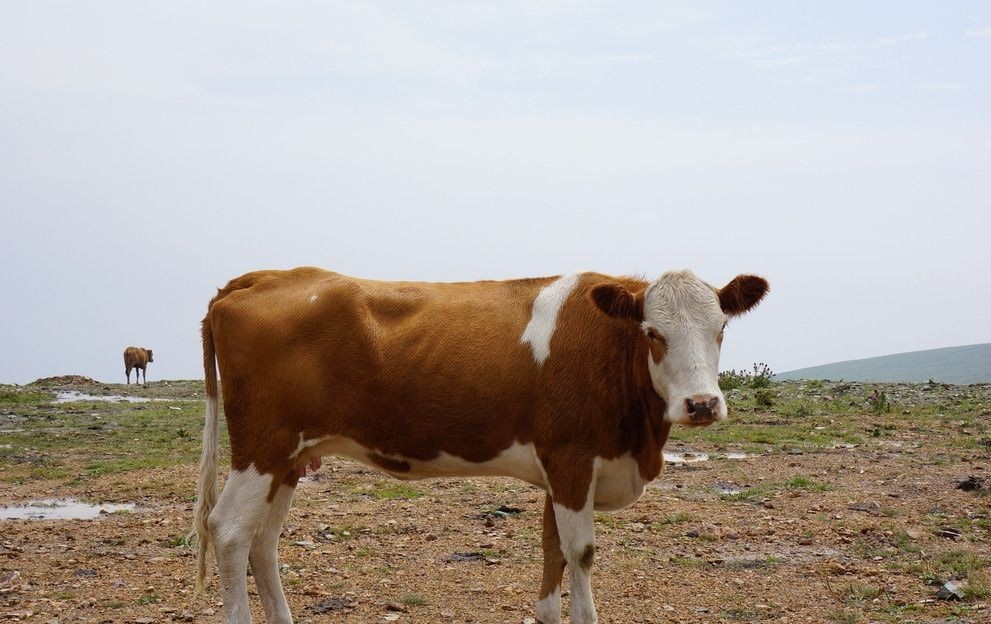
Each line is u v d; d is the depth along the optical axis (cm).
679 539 1023
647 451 704
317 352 725
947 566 891
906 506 1145
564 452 694
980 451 1512
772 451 1550
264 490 726
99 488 1379
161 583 882
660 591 845
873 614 770
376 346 720
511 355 710
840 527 1046
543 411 698
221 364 743
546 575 721
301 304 733
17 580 887
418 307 738
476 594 845
